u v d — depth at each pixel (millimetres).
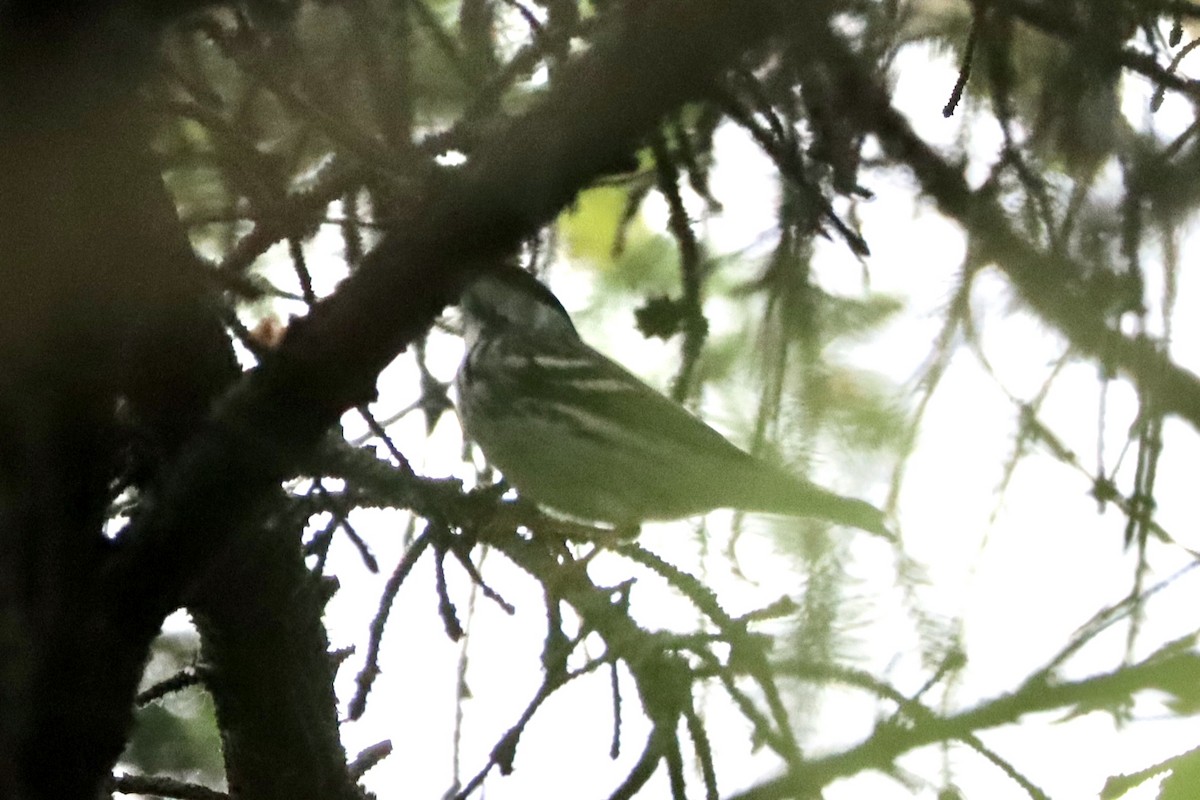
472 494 5371
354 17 4941
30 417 3816
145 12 3631
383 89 4977
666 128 5016
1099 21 5316
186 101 4785
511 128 4258
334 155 5914
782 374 6113
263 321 6270
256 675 5828
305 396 4199
